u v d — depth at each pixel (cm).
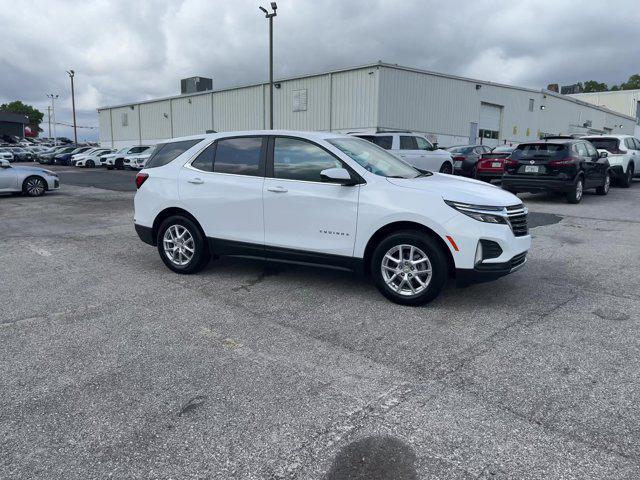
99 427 288
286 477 246
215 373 351
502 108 3453
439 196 459
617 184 1695
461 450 265
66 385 335
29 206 1326
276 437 277
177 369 357
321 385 334
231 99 3672
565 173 1174
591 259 679
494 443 271
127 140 5050
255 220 543
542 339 409
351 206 488
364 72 2717
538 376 346
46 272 625
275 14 2284
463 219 449
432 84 2923
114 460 259
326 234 505
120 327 438
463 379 342
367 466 254
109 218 1102
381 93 2678
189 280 584
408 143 1669
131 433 282
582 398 317
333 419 294
